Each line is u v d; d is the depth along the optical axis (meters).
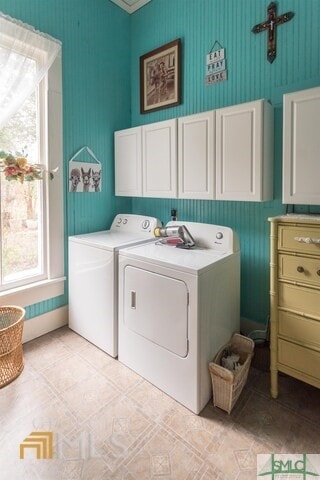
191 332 1.57
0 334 1.73
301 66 1.87
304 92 1.53
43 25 2.15
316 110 1.50
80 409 1.59
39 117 2.21
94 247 2.16
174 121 2.18
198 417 1.55
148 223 2.49
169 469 1.26
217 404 1.62
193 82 2.42
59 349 2.19
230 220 2.30
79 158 2.51
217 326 1.75
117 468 1.26
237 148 1.87
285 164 1.63
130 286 1.91
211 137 1.99
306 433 1.44
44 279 2.37
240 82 2.15
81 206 2.57
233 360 1.75
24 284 2.24
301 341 1.54
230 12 2.16
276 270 1.59
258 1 2.02
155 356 1.78
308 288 1.49
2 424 1.48
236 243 1.98
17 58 1.96
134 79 2.90
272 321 1.63
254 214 2.17
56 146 2.30
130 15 2.87
